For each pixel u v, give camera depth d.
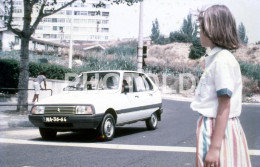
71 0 14.08
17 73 20.20
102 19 125.69
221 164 2.01
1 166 5.43
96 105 8.05
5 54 36.12
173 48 68.69
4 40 47.16
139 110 9.80
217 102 2.09
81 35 125.62
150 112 10.52
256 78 42.66
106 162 5.94
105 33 125.88
